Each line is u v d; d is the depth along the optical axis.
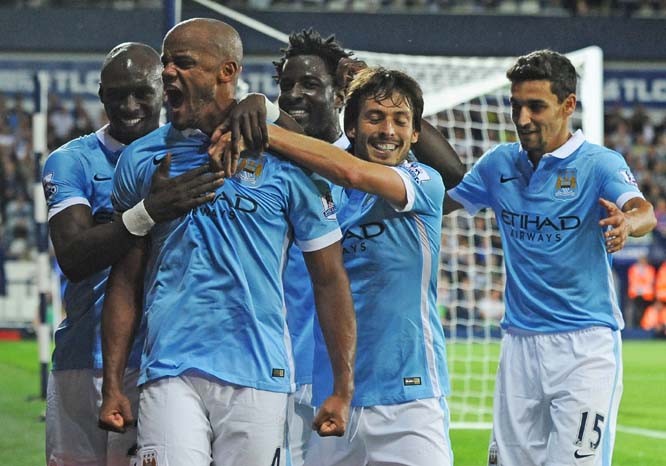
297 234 4.18
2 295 22.31
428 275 4.55
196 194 4.01
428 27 25.05
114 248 4.14
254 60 24.75
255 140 4.01
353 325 4.19
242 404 3.99
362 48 24.95
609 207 4.90
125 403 4.17
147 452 3.97
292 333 5.13
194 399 4.00
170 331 4.01
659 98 26.30
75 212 4.81
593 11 26.23
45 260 11.83
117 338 4.20
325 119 5.47
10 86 24.98
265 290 4.07
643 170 26.17
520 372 5.44
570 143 5.41
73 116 25.02
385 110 4.46
